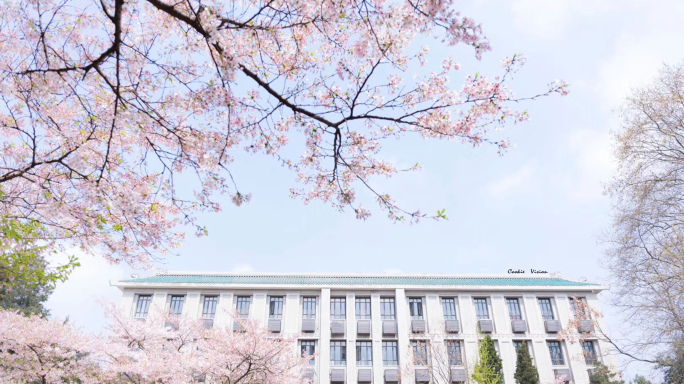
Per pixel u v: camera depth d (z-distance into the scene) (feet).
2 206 25.02
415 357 98.78
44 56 20.33
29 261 28.17
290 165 24.90
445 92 19.45
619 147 50.55
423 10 15.85
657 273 45.60
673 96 47.55
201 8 16.78
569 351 101.24
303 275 117.91
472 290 108.99
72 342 47.34
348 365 100.68
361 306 109.40
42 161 21.56
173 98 21.77
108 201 21.16
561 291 108.88
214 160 20.86
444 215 21.75
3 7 19.90
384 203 22.11
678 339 43.96
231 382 54.54
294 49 22.18
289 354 62.23
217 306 104.27
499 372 88.69
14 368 44.42
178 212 25.13
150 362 51.55
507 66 19.69
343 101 21.95
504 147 21.38
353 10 17.69
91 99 22.75
